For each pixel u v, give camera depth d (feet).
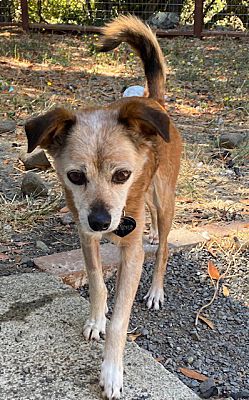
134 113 3.42
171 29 14.48
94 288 3.70
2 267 4.45
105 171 3.36
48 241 4.84
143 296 4.28
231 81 10.10
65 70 10.59
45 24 14.28
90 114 3.54
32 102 8.09
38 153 5.95
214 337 3.92
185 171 5.94
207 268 4.53
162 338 3.90
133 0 15.24
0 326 3.77
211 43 13.43
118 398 3.30
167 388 3.38
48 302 3.99
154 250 4.64
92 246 3.66
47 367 3.49
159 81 4.42
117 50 12.19
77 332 3.75
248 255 4.69
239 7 15.31
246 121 7.94
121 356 3.41
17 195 5.53
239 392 3.51
